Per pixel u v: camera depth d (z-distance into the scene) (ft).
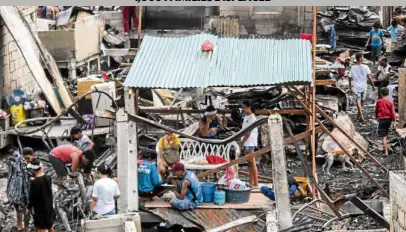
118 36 204.13
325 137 131.13
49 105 144.97
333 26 218.59
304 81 107.96
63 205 105.29
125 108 106.32
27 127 139.54
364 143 136.77
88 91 133.80
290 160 133.08
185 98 146.30
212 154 113.80
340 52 211.20
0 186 119.96
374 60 212.02
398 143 139.03
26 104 140.36
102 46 193.36
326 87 151.53
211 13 192.34
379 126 137.49
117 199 97.91
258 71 111.04
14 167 100.68
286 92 134.92
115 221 85.46
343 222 94.84
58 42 175.22
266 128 128.98
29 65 144.36
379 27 219.82
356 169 128.77
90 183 109.60
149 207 103.71
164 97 145.48
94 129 135.13
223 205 104.27
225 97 138.72
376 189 117.70
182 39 118.83
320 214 94.89
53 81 148.87
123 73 167.43
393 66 203.82
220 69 111.55
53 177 114.93
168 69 111.34
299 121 135.54
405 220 67.46
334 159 128.36
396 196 70.03
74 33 175.32
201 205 104.27
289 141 109.81
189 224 102.22
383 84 168.76
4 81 145.79
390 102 137.08
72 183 109.50
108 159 121.90
